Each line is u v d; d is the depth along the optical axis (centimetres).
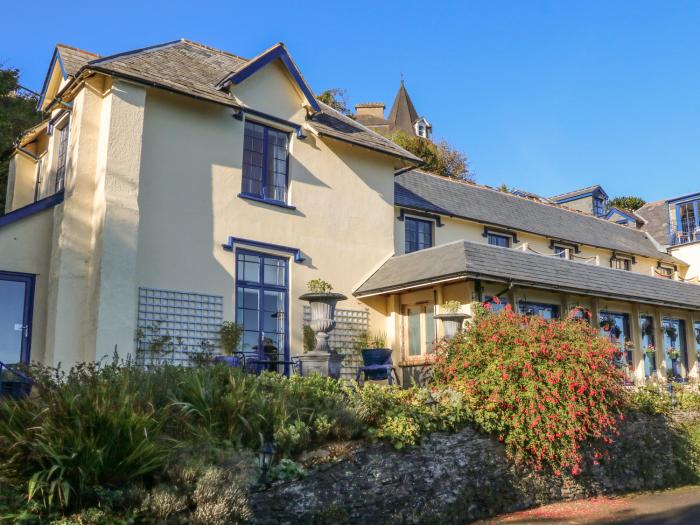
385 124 5281
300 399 899
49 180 1395
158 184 1252
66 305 1149
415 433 923
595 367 1105
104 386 723
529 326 1152
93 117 1230
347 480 824
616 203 6084
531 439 1055
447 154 4472
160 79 1270
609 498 1149
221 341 1276
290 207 1460
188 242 1275
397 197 1820
